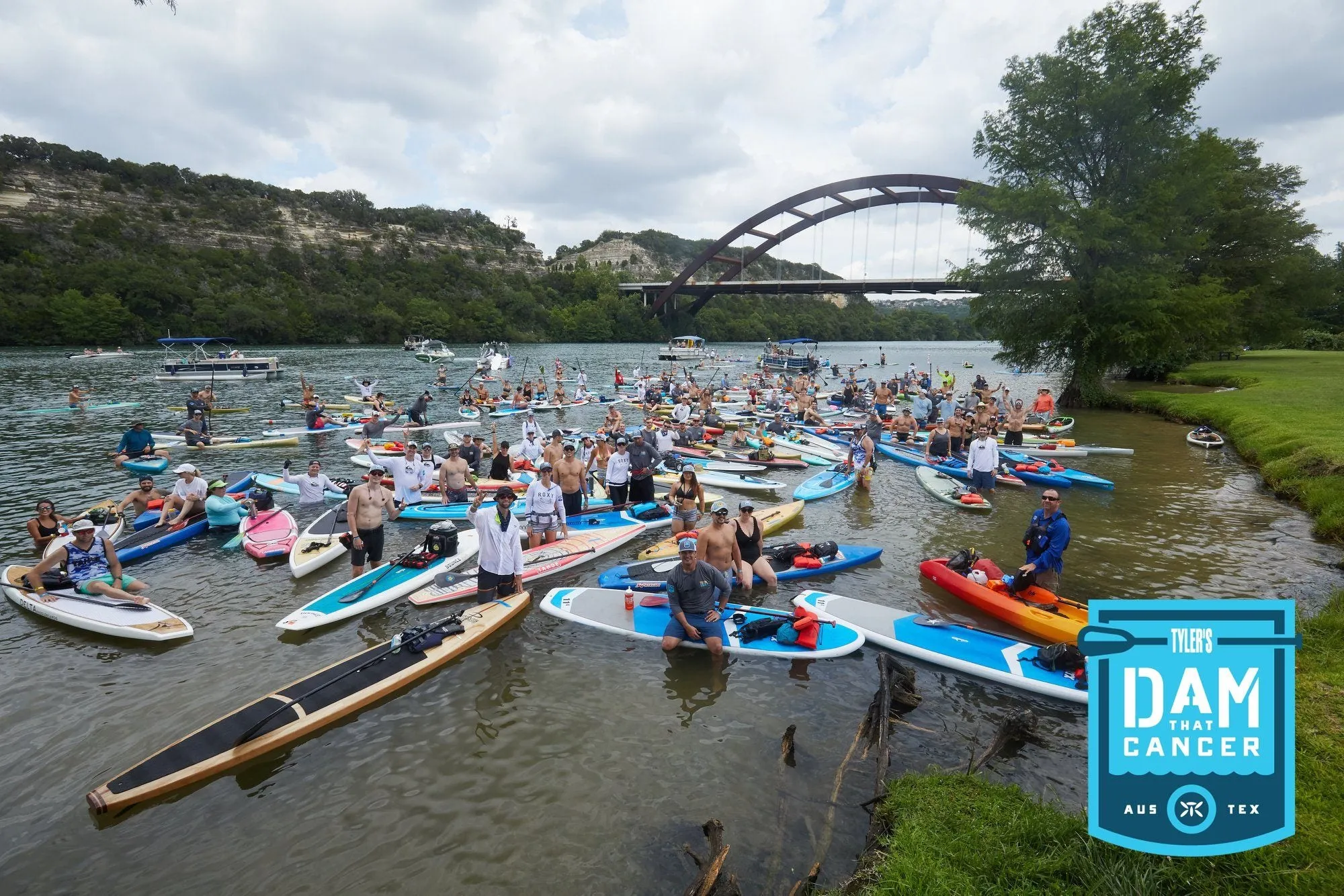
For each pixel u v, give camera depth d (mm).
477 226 195375
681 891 4645
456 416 30781
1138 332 30281
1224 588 10156
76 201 120500
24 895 4707
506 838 5195
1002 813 5090
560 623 9055
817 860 4891
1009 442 22391
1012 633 8859
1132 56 30047
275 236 135375
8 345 79562
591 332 133375
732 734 6551
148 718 6793
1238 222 40000
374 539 10266
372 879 4812
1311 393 28500
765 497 16250
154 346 86875
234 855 5055
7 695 7148
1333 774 5062
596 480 16312
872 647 8406
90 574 9469
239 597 9789
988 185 33250
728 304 165750
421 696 7270
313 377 51719
